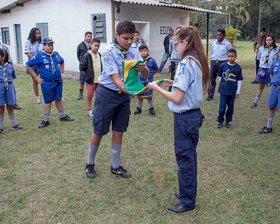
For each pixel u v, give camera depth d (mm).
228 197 3072
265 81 6410
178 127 2652
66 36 12062
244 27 45531
